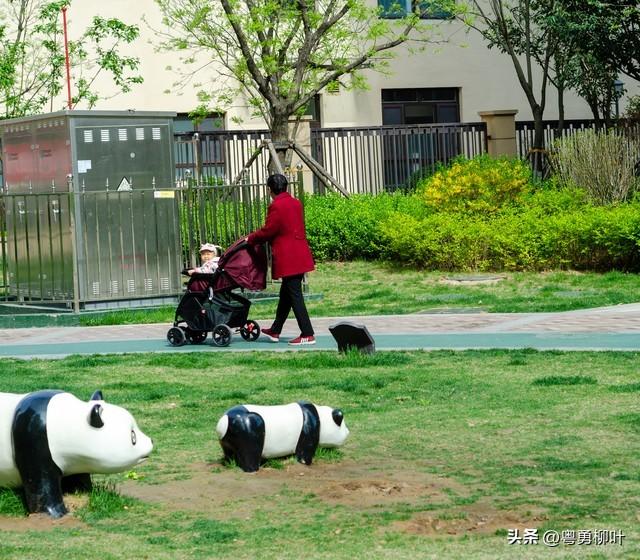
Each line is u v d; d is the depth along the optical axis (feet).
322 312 63.26
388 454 30.37
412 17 96.78
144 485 27.68
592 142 88.58
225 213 67.97
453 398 37.76
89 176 62.69
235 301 53.47
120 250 63.77
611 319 55.16
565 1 104.42
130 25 106.01
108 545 22.81
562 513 24.45
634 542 22.45
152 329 58.95
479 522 24.02
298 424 29.27
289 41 93.15
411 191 98.07
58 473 24.53
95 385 42.22
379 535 23.24
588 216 76.28
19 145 66.49
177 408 37.50
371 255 83.51
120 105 111.04
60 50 103.76
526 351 46.21
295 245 51.44
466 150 107.76
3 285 69.56
